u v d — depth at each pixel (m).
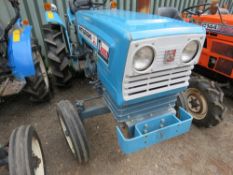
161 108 1.43
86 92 2.77
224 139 2.01
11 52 1.82
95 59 1.52
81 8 2.29
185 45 1.11
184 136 2.04
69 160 1.76
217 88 1.89
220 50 2.06
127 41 0.96
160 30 1.02
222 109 1.84
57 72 2.40
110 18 1.37
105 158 1.78
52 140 1.98
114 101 1.33
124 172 1.66
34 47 2.14
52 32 2.34
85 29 1.69
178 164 1.74
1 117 2.29
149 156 1.81
